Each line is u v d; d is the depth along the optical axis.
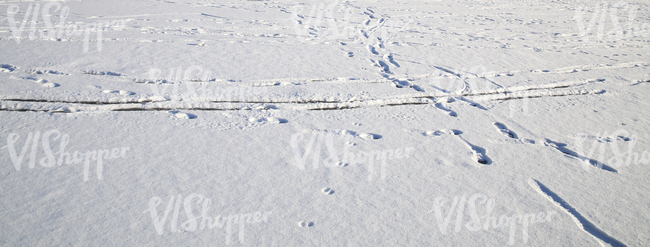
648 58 6.73
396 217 2.46
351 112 4.16
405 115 4.11
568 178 2.94
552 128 3.85
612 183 2.88
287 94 4.54
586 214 2.52
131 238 2.19
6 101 3.85
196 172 2.88
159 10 10.07
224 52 6.25
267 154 3.19
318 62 5.95
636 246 2.25
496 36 8.50
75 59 5.38
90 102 3.99
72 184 2.65
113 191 2.60
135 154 3.08
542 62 6.35
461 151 3.34
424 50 7.04
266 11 10.98
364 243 2.22
